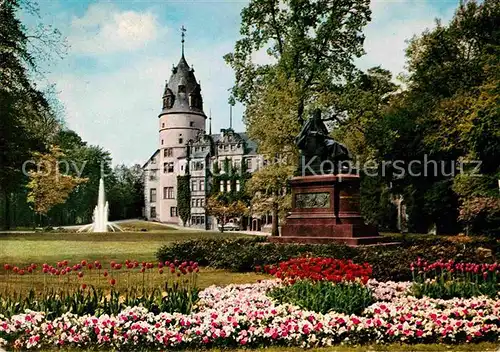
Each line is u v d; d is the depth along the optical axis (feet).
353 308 28.76
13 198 237.45
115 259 69.56
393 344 26.61
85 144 306.14
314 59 111.04
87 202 289.12
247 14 110.93
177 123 309.63
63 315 27.07
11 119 87.97
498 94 77.82
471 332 27.04
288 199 100.68
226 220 256.52
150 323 26.86
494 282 35.55
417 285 34.17
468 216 98.27
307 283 31.71
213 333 25.89
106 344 25.95
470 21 120.78
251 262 54.29
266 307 30.50
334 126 110.63
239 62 112.68
